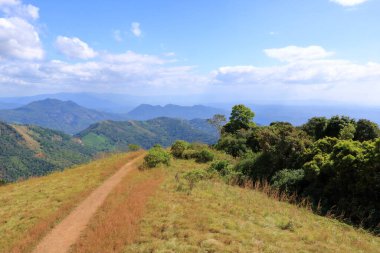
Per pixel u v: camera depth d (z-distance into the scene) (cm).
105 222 1723
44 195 2747
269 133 3478
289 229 1617
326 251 1331
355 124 3903
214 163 3825
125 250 1336
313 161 2677
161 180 2889
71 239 1648
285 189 2741
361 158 2241
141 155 5306
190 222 1623
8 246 1628
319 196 2492
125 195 2405
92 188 2892
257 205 2084
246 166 3594
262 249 1302
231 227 1562
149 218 1708
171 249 1311
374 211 2030
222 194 2336
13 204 2552
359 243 1526
